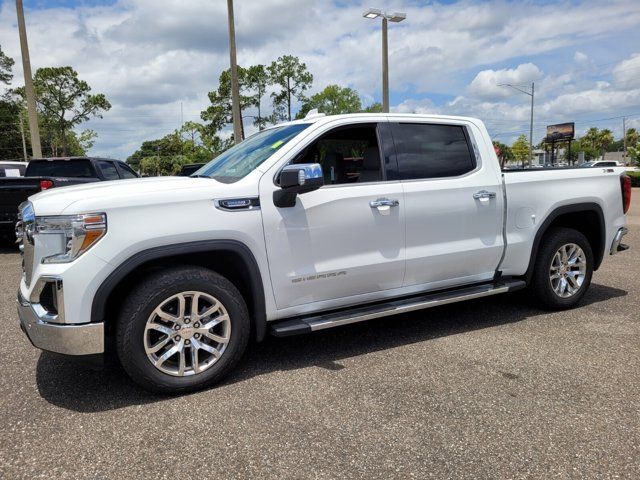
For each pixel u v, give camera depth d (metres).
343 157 4.09
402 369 3.61
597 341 4.11
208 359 3.36
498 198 4.44
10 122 61.19
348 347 4.09
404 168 4.07
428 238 4.12
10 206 8.41
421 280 4.17
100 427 2.86
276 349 4.08
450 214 4.20
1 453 2.60
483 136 4.53
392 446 2.61
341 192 3.74
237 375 3.57
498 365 3.65
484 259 4.43
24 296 3.22
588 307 5.10
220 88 44.84
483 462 2.46
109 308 3.29
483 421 2.85
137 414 3.01
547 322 4.63
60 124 62.00
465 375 3.48
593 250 5.25
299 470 2.43
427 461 2.48
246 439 2.71
